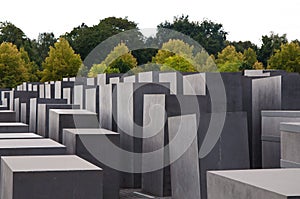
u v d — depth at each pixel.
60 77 49.38
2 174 6.82
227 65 45.62
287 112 10.46
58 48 49.53
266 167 11.22
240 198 4.82
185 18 53.66
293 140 7.95
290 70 45.16
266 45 54.19
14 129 12.02
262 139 11.34
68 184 5.81
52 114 13.33
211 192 5.55
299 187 4.46
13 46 55.38
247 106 12.77
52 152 8.19
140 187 11.93
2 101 26.53
